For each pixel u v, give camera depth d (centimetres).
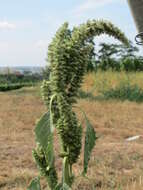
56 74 190
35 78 4291
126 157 801
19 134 1152
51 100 194
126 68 3008
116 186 620
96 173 685
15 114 1596
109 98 2114
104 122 1356
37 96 2352
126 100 2036
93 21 193
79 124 200
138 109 1711
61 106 192
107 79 2430
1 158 816
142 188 588
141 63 3027
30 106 1902
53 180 212
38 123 194
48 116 195
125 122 1373
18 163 776
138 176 662
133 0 239
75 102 196
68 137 196
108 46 3312
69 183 203
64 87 192
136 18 241
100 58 3356
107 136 1130
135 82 2378
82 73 193
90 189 607
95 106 1733
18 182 652
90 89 2336
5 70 5050
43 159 211
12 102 2086
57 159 781
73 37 191
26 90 2955
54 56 190
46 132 194
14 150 893
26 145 968
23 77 4850
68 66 190
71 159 201
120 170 720
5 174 686
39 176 213
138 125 1328
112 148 904
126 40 198
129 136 1150
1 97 2345
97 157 805
